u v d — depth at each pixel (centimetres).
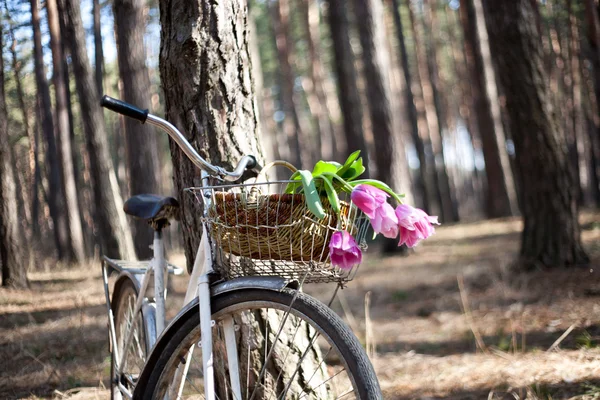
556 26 2289
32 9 1293
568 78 2345
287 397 300
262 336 299
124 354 330
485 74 2228
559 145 814
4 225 1080
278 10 3256
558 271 781
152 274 312
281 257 218
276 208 209
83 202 2331
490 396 373
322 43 3819
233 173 241
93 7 1384
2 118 1098
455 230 2120
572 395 367
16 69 1440
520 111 822
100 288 1020
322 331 215
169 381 256
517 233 1600
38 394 441
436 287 854
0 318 760
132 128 1176
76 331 637
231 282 236
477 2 2309
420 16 3491
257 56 2684
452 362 480
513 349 495
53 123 1877
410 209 213
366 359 206
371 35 1429
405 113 3406
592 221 1500
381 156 1418
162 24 312
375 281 1007
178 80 306
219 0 307
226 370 298
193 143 305
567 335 520
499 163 2303
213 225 223
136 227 1139
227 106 307
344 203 212
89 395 428
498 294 724
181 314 247
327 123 3916
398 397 406
